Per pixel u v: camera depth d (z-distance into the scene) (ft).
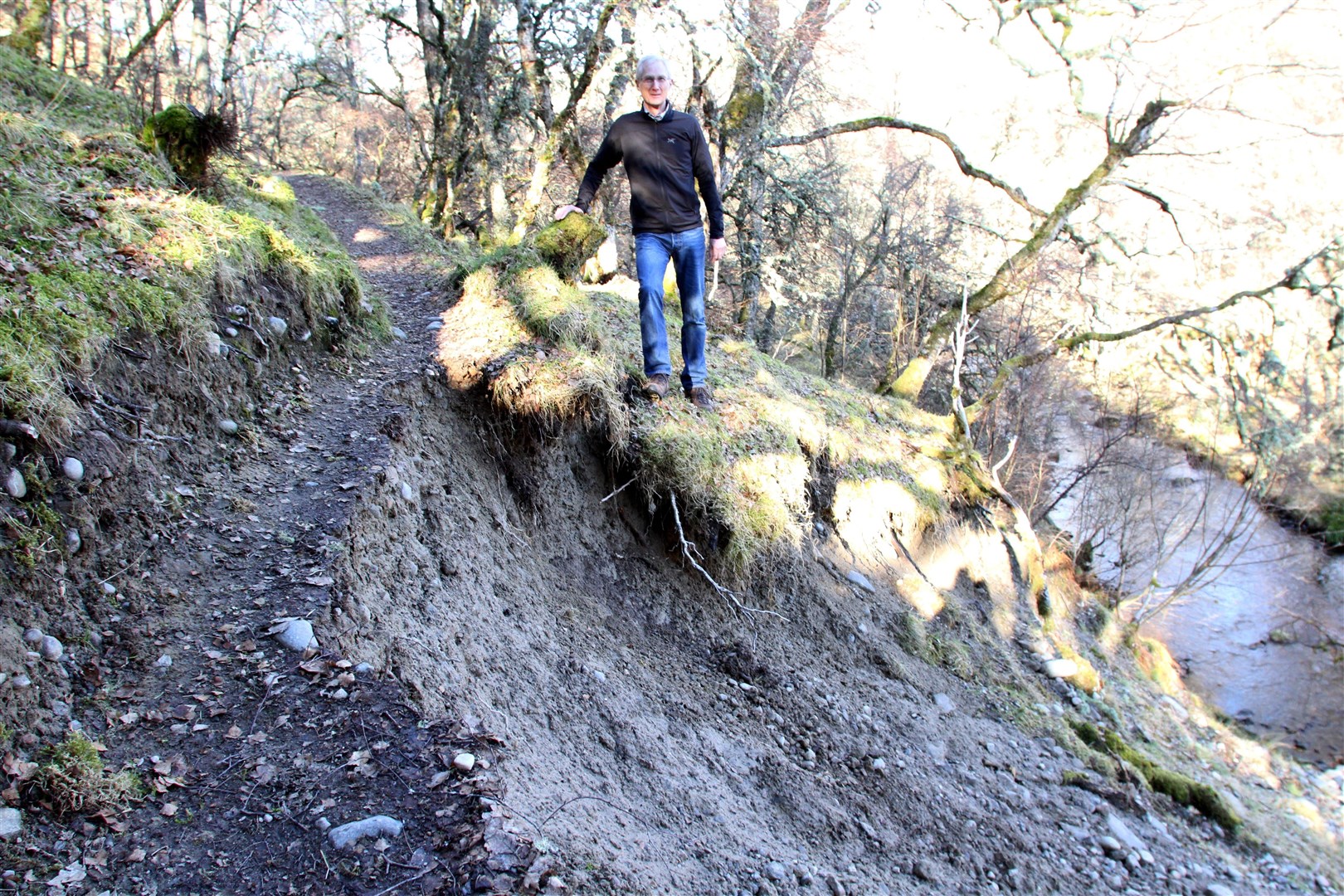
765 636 19.57
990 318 51.31
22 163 14.90
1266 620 52.31
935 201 63.16
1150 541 47.93
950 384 50.96
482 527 15.76
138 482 11.51
